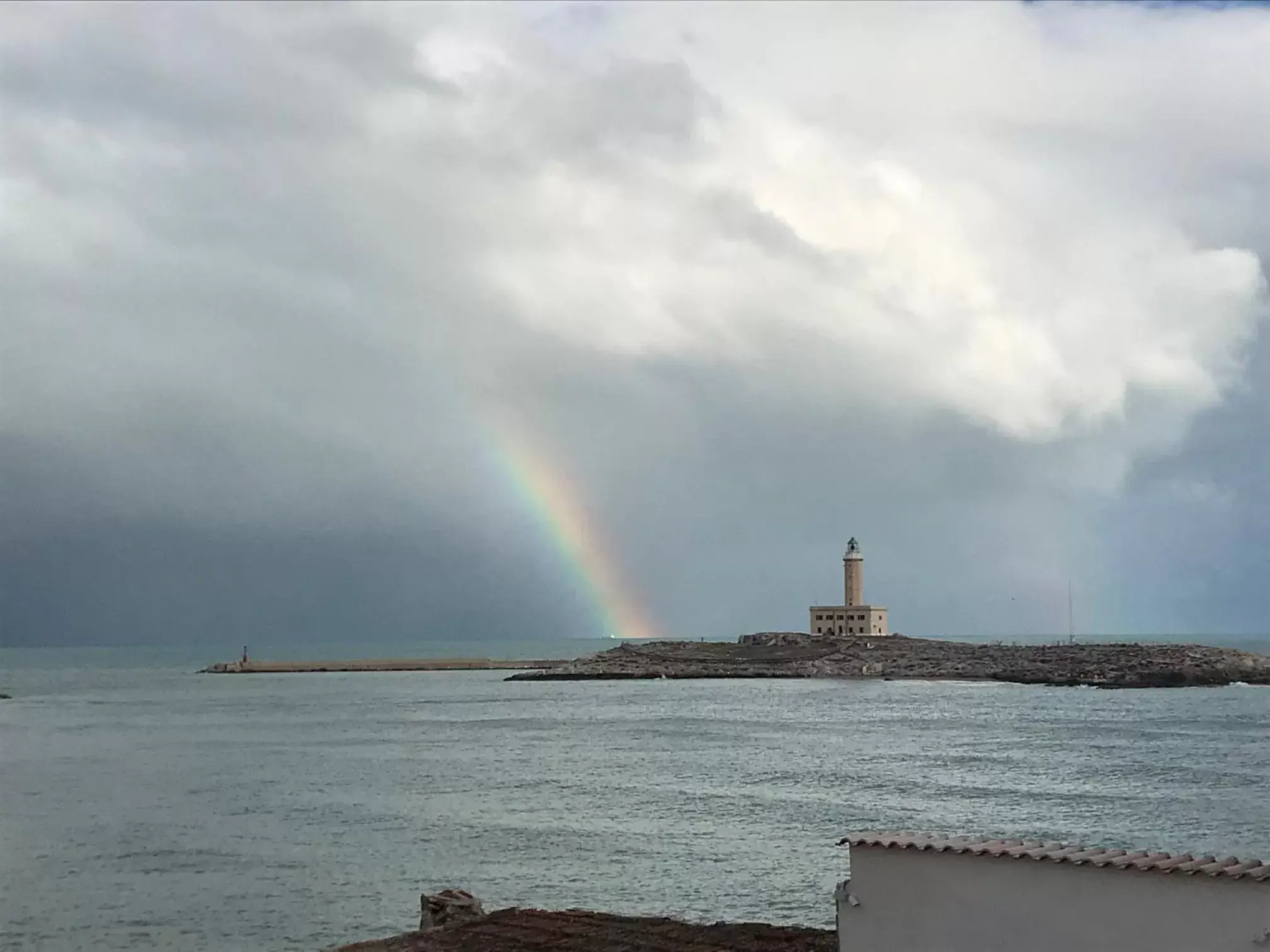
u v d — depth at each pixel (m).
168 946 42.28
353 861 56.41
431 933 27.72
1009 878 16.84
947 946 17.27
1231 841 60.09
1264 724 140.88
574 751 113.12
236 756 113.25
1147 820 66.88
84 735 141.12
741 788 82.12
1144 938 15.71
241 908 47.50
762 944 25.14
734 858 54.69
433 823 67.75
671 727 143.25
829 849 56.66
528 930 27.36
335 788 85.69
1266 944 14.82
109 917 46.31
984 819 67.19
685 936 26.20
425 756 110.31
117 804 78.81
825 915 43.06
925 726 140.62
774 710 173.25
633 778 88.69
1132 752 106.75
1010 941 16.75
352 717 168.75
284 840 63.19
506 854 57.06
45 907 48.03
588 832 63.06
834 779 86.69
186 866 56.25
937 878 17.48
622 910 44.72
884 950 17.83
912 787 81.69
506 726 147.88
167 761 108.31
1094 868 16.16
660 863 53.72
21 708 197.38
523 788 83.75
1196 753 105.94
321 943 42.22
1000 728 137.00
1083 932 16.20
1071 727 138.38
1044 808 71.50
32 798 82.06
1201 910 15.35
